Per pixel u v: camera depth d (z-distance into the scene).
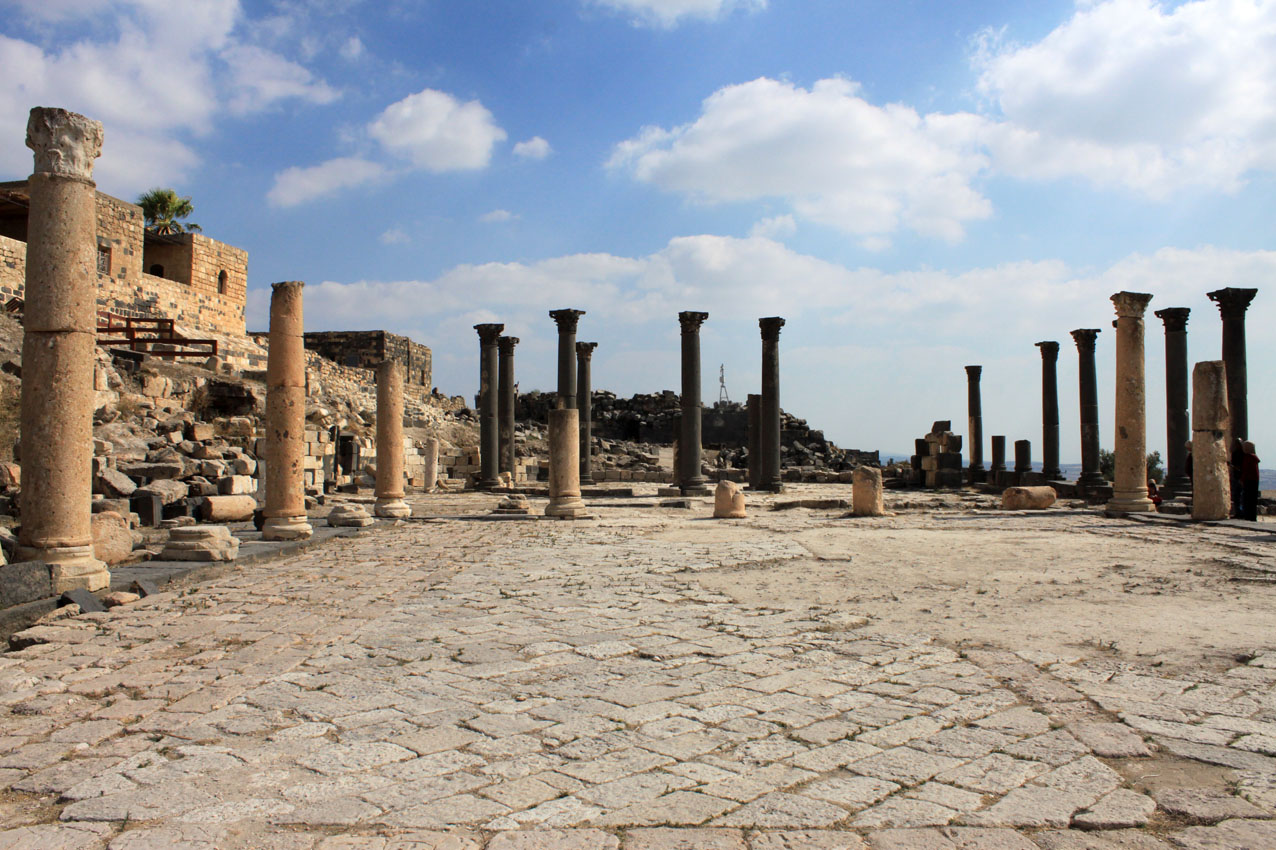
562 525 20.20
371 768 4.71
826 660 7.02
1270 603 9.54
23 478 10.09
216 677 6.59
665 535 17.64
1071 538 16.55
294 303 16.45
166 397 30.66
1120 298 22.33
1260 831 3.89
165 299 44.81
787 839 3.84
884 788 4.39
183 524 18.33
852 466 56.88
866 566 12.78
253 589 10.83
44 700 6.02
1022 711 5.63
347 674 6.65
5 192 39.06
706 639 7.81
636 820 4.04
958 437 37.66
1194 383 19.39
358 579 11.66
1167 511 22.64
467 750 4.98
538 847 3.77
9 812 4.21
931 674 6.55
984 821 4.00
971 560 13.41
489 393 36.38
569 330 35.03
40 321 10.05
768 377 32.78
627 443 56.59
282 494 16.20
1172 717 5.48
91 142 10.44
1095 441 32.59
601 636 7.95
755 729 5.31
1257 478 19.27
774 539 16.56
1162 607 9.34
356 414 41.16
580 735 5.22
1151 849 3.74
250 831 3.96
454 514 23.94
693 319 31.20
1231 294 24.39
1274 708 5.66
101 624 8.61
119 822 4.07
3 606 8.92
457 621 8.66
